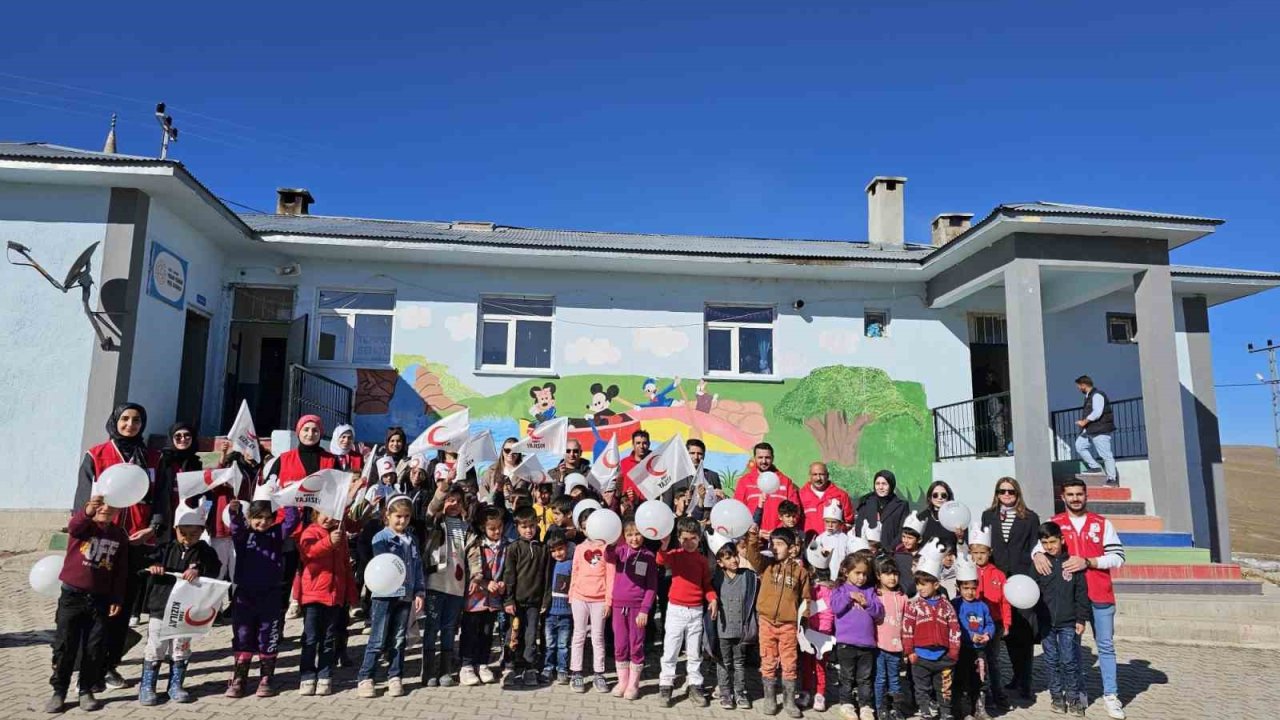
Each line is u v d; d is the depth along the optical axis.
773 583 5.82
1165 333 11.03
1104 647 6.12
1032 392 10.72
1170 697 6.61
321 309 12.58
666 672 5.81
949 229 15.16
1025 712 6.11
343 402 12.25
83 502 5.53
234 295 12.38
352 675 6.10
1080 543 6.26
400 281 12.67
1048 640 6.16
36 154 9.40
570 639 6.27
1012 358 11.00
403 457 8.00
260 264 12.41
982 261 11.80
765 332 13.49
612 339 12.95
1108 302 14.02
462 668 6.05
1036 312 10.92
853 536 6.79
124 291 9.58
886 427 13.16
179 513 5.41
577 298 12.98
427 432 7.80
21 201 9.66
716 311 13.41
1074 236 11.17
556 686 6.10
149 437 10.07
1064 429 13.48
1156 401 10.84
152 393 10.15
